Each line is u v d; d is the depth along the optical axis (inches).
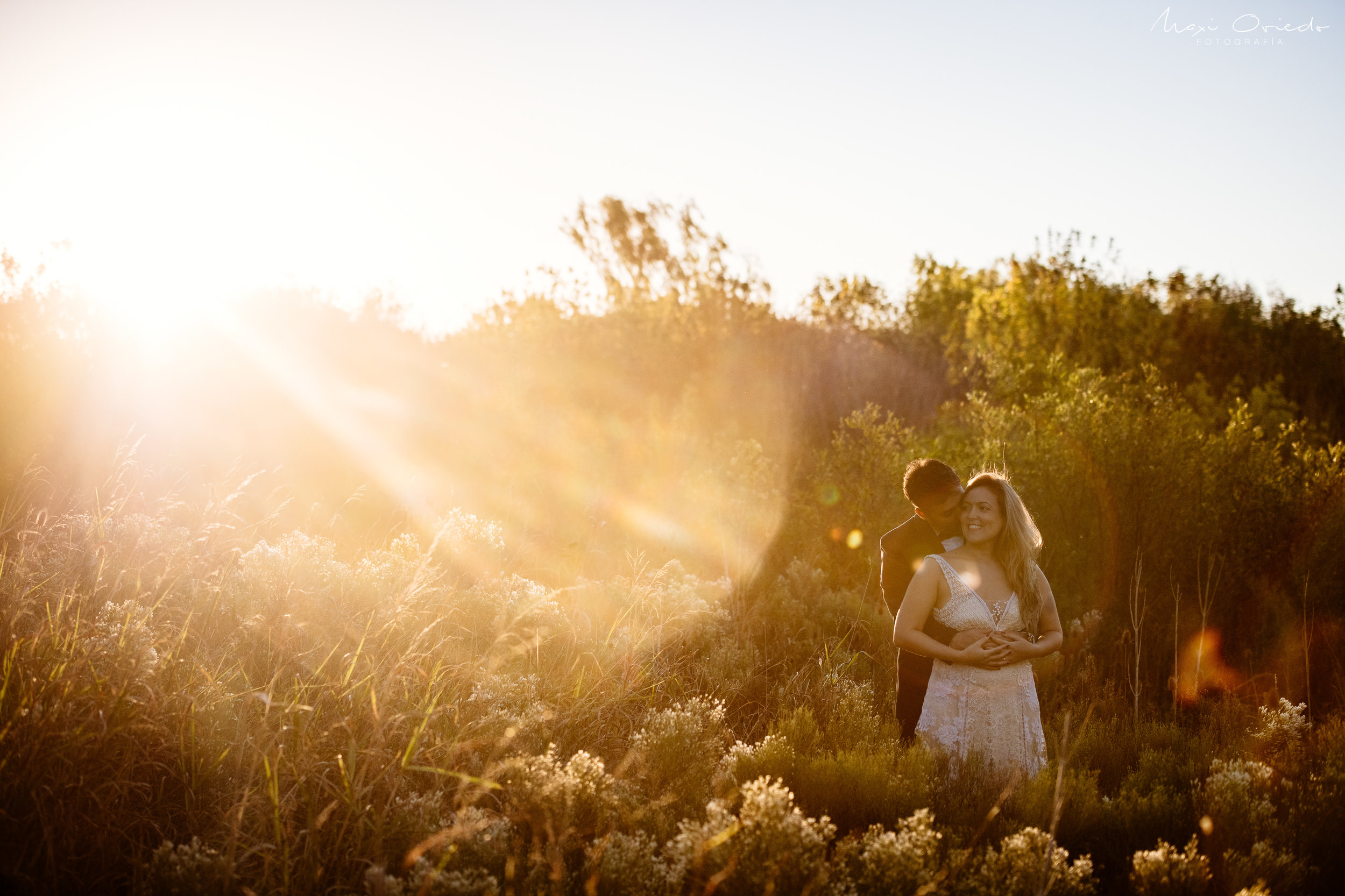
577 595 189.2
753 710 163.8
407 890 89.9
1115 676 184.5
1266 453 219.8
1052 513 209.2
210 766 110.3
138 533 163.3
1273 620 196.1
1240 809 109.0
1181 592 199.2
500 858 97.1
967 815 112.9
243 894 91.9
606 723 143.1
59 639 120.9
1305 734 142.7
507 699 134.3
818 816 116.5
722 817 97.8
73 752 101.4
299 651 139.9
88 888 94.8
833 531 240.8
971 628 131.8
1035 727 134.0
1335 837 105.1
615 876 92.1
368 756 107.7
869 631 193.0
